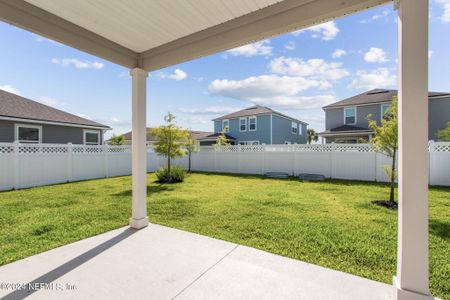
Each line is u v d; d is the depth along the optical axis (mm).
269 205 5285
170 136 9336
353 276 2367
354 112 16281
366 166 9430
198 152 13781
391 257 2783
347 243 3168
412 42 1789
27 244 3123
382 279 2328
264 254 2844
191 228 3762
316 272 2443
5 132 10367
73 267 2520
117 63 3391
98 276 2348
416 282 1802
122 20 2715
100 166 10523
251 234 3510
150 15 2619
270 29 2506
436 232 3578
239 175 11461
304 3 2312
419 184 1781
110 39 3176
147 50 3523
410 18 1793
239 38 2715
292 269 2500
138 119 3658
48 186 8062
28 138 11117
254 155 12148
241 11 2553
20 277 2320
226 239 3326
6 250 2934
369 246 3078
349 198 6000
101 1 2363
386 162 9023
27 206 5188
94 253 2848
